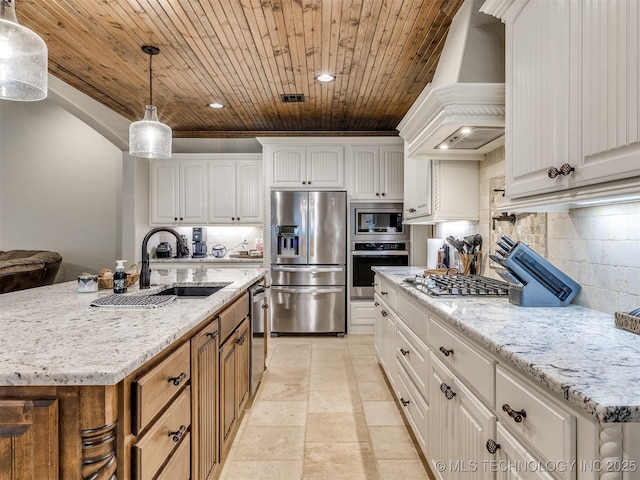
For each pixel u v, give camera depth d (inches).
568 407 32.2
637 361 37.0
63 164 208.4
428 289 79.8
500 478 43.7
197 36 106.5
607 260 59.1
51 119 208.4
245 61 121.6
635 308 52.8
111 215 207.0
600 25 41.8
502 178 98.4
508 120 64.4
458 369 56.1
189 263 191.2
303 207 175.2
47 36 106.7
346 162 181.8
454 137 89.5
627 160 38.0
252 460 80.8
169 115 178.1
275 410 103.3
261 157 201.3
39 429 34.3
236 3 90.8
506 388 42.2
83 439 34.3
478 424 49.1
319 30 102.9
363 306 179.5
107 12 95.0
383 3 90.4
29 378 33.6
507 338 45.1
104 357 37.7
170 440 46.7
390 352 111.3
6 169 210.1
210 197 201.8
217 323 69.8
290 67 126.0
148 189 200.5
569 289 65.1
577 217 66.4
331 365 138.5
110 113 167.5
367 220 181.5
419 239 179.8
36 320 54.2
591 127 43.3
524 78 58.9
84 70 129.2
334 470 77.4
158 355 45.5
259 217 201.2
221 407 72.3
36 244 209.8
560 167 48.9
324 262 176.1
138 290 84.3
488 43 79.2
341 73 131.1
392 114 176.4
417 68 126.4
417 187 131.7
